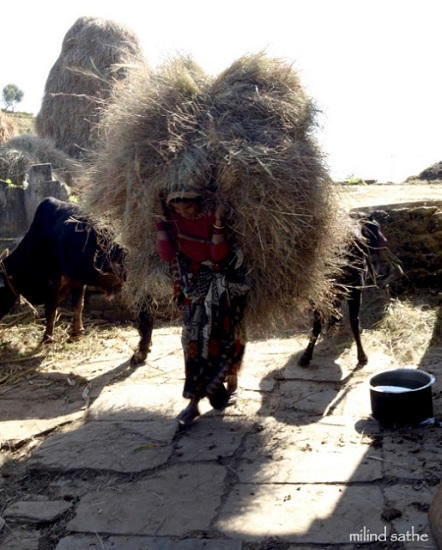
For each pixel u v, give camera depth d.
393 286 6.96
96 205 4.48
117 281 5.95
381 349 5.75
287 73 4.21
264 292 4.33
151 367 5.68
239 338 4.30
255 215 3.86
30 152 10.34
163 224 4.13
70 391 5.32
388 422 4.25
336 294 5.10
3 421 4.81
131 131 4.09
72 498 3.70
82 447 4.24
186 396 4.25
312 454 3.95
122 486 3.78
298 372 5.32
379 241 5.51
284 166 3.88
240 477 3.76
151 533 3.31
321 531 3.21
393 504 3.36
